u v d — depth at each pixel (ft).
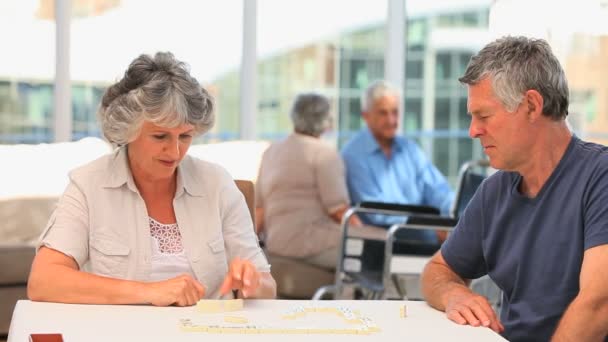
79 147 20.81
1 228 19.57
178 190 9.35
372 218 19.89
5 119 23.07
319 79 24.57
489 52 8.33
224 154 21.84
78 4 23.21
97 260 9.12
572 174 8.36
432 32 24.53
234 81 24.20
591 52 20.39
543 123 8.31
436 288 8.76
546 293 8.43
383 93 20.27
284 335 7.22
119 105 8.82
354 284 17.38
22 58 23.03
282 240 19.15
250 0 23.90
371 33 24.63
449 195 20.53
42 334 6.77
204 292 8.46
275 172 19.39
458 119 24.76
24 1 22.89
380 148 20.48
